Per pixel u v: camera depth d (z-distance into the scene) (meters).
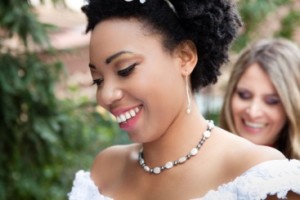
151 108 1.33
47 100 3.44
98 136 3.84
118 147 1.70
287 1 4.69
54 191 3.71
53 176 3.76
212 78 1.51
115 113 1.36
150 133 1.35
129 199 1.50
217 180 1.36
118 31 1.33
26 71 3.36
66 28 5.37
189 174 1.40
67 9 3.45
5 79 3.23
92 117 3.77
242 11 4.29
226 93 2.56
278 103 2.46
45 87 3.42
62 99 3.79
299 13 4.80
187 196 1.37
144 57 1.32
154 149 1.45
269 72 2.44
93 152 3.84
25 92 3.41
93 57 1.36
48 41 3.40
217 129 1.45
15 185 3.50
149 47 1.33
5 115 3.34
